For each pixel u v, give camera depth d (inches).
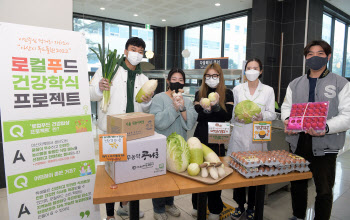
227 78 133.6
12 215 61.0
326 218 73.0
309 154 73.7
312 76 74.0
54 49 66.0
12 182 60.4
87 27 336.2
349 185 127.0
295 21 245.9
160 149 58.1
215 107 73.6
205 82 78.3
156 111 76.0
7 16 85.3
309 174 61.6
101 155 50.9
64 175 68.2
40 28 64.3
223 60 137.3
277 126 118.6
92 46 343.0
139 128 56.6
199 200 59.4
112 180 55.3
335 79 69.7
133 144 54.3
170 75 77.7
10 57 59.7
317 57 68.3
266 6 242.1
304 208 80.4
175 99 69.1
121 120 53.6
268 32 247.0
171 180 56.1
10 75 59.6
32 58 62.5
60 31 67.4
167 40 395.9
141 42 80.8
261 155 63.2
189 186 52.9
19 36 61.1
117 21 353.4
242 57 307.6
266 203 106.7
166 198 94.4
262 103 81.9
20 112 60.8
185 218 93.4
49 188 65.9
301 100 74.5
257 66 80.7
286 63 255.8
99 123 85.0
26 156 61.9
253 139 65.1
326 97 69.6
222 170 57.7
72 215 70.6
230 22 320.5
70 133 68.5
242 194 89.1
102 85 75.0
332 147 70.0
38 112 63.3
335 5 256.7
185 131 82.4
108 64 75.6
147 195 49.7
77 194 70.9
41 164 64.3
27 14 87.9
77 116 69.5
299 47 244.5
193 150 60.2
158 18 342.0
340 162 162.4
